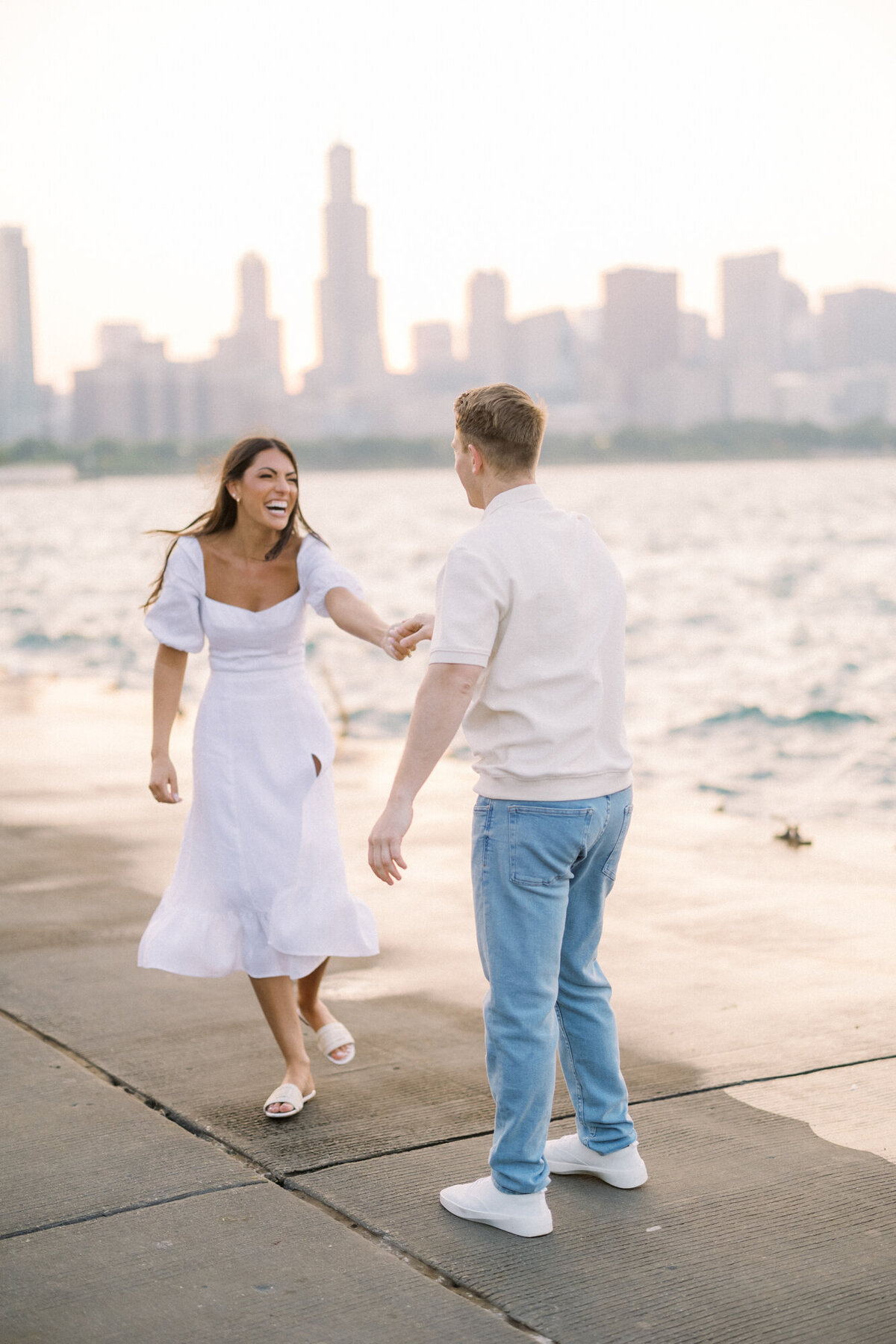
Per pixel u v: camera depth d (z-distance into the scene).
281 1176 3.06
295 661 3.49
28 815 7.14
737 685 18.97
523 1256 2.70
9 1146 3.22
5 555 57.97
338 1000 4.32
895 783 12.12
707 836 6.55
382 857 2.63
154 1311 2.49
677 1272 2.63
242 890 3.38
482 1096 3.52
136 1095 3.55
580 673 2.71
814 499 109.56
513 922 2.73
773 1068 3.67
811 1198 2.94
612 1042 3.00
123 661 22.28
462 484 2.88
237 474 3.35
